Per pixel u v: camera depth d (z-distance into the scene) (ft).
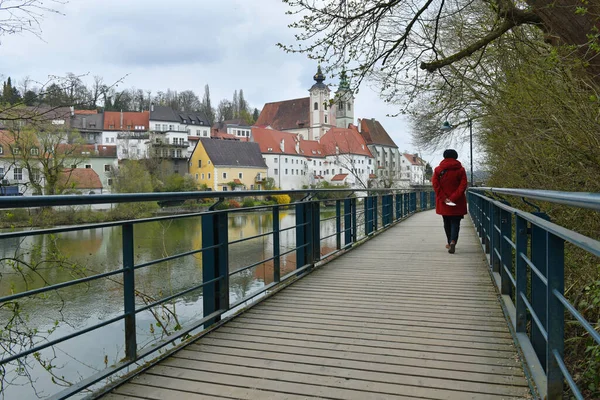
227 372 10.36
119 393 9.39
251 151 279.28
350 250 29.17
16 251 17.87
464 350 11.49
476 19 32.35
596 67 18.07
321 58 27.91
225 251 14.37
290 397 9.12
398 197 51.26
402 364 10.67
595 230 16.57
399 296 17.25
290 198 113.70
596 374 10.88
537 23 23.08
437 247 30.04
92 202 8.73
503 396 9.01
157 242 50.29
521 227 11.20
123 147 244.83
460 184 26.55
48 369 19.43
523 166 24.12
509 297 14.87
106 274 9.52
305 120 354.13
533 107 20.57
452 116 42.34
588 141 16.63
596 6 17.95
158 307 24.31
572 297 14.89
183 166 264.93
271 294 17.53
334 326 13.66
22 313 18.24
